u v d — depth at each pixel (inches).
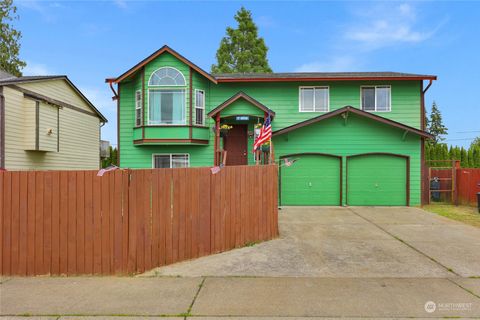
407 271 219.6
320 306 164.9
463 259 246.7
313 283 197.2
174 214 237.9
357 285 193.9
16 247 211.2
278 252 265.6
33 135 484.4
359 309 161.6
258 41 1194.0
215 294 180.1
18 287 191.0
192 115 548.4
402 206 536.1
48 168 549.3
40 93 525.7
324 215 448.1
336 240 306.5
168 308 162.7
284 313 157.3
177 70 548.1
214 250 261.0
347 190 543.5
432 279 204.4
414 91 564.4
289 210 494.6
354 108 517.0
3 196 211.8
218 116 518.3
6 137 446.9
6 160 446.3
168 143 544.7
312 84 572.1
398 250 271.9
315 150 546.0
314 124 547.8
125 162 579.5
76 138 646.5
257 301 170.9
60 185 212.4
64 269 211.2
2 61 985.5
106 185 213.2
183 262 239.1
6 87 446.6
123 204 212.7
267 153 504.7
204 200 256.4
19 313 157.3
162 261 230.1
